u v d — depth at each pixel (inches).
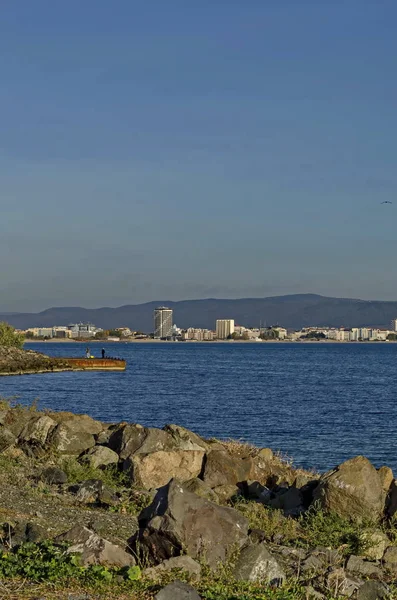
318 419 1910.7
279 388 3068.4
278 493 721.6
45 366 4279.0
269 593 391.2
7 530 479.5
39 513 546.6
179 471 740.7
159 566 414.6
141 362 6048.2
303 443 1482.5
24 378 3681.1
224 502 694.5
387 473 697.0
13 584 375.9
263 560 431.2
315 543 547.2
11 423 980.6
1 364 4037.9
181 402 2377.0
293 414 2032.5
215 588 390.9
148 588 386.6
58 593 367.9
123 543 493.0
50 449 835.4
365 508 603.2
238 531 451.5
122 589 382.3
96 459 798.5
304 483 708.0
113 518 571.5
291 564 475.2
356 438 1561.3
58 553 411.2
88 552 422.9
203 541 439.8
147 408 2186.3
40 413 1027.3
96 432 927.7
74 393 2723.9
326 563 485.4
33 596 359.9
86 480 676.7
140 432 819.4
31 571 390.3
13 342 4722.0
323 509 616.4
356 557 498.3
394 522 596.1
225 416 1977.1
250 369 4869.6
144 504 644.1
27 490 636.7
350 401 2447.1
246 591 396.5
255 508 649.6
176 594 364.5
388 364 5841.5
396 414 2039.9
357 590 423.5
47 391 2817.4
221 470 741.3
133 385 3191.4
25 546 426.0
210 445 859.4
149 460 737.6
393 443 1489.9
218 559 436.5
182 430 844.0
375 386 3238.2
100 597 367.9
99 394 2687.0
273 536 561.0
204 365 5477.4
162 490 465.7
